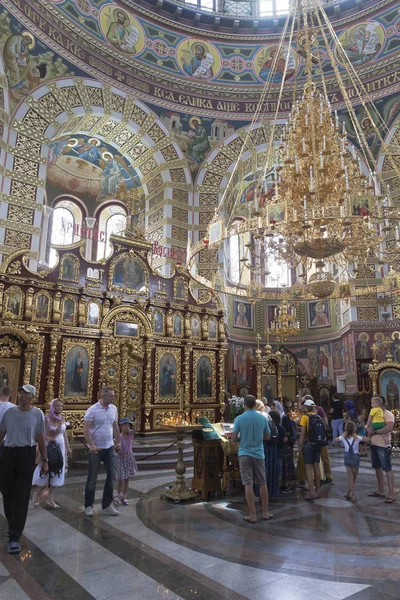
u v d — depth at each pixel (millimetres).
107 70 17469
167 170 18859
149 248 15742
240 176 19891
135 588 3846
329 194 9586
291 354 18906
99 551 4766
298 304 22312
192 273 9148
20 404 4977
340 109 18875
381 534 5387
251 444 6129
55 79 16094
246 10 20484
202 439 7531
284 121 19703
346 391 18891
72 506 6785
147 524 5812
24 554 4648
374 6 17750
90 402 13406
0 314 12172
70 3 16109
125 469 6938
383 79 18109
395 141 18000
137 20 17984
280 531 5500
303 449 7547
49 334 12906
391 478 7094
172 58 19062
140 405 14500
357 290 10984
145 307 15086
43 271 13258
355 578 4070
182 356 15688
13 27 14711
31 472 4863
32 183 15203
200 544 5008
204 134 19578
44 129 15844
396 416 14039
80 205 22172
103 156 20359
